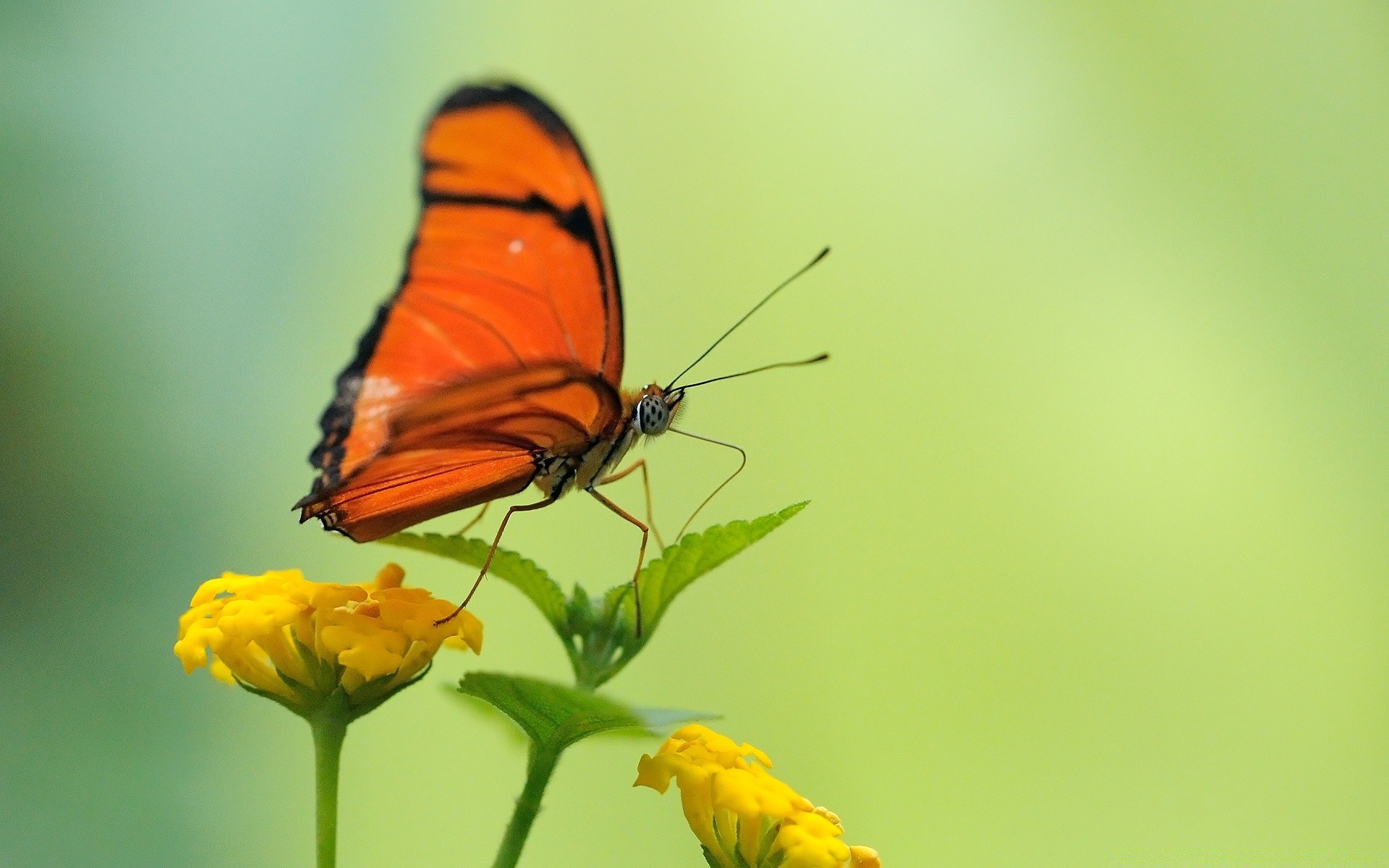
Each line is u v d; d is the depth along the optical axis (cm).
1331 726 84
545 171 68
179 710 79
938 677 84
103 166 82
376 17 86
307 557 82
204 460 82
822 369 89
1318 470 87
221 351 83
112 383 81
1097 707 83
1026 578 86
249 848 79
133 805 78
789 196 91
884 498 87
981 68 93
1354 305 90
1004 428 89
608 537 84
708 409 87
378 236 86
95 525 79
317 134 85
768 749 81
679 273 89
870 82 93
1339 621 85
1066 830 81
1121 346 90
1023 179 92
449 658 80
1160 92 93
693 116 91
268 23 85
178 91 83
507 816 79
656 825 80
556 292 69
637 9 90
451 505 69
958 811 81
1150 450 88
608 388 69
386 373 68
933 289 91
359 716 67
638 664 82
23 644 78
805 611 84
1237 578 86
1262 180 92
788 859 67
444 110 68
